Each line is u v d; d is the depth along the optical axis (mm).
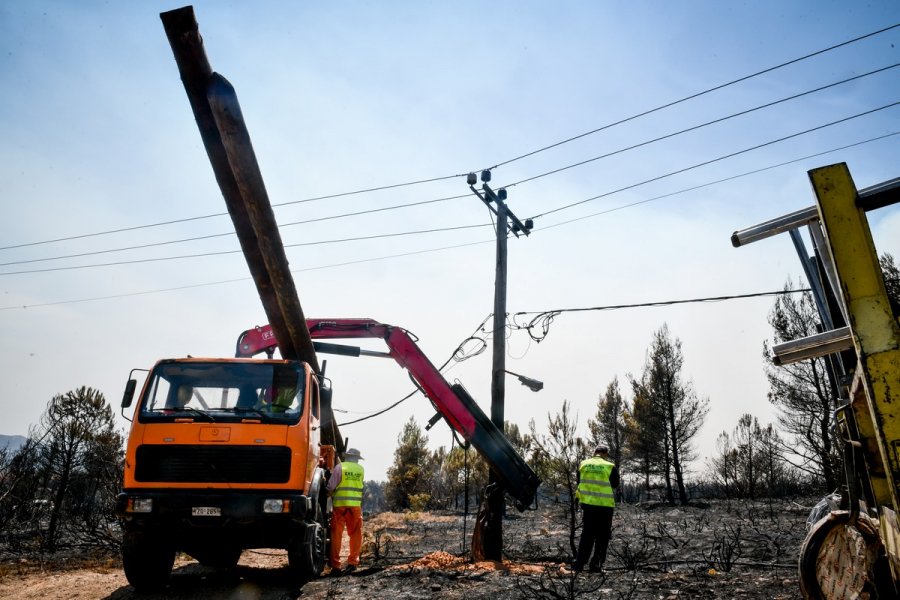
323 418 9617
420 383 11539
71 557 11938
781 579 6961
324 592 7664
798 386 19984
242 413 8094
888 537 3553
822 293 4539
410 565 9500
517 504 11148
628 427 29891
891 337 3016
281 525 7652
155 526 7434
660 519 17438
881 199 3168
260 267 9203
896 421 2932
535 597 6586
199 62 7066
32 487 15562
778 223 4070
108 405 17422
